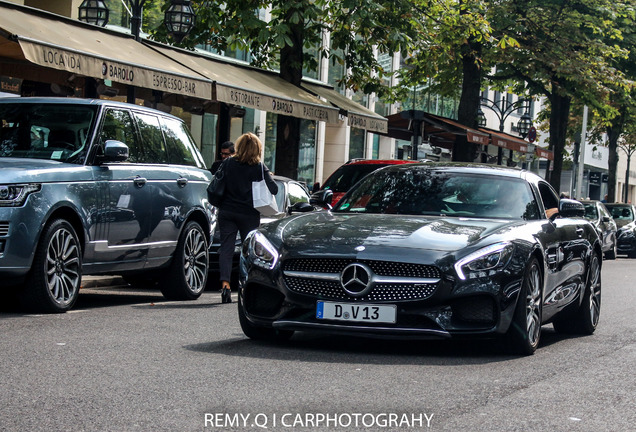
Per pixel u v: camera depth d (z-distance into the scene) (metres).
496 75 34.53
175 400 5.49
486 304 7.43
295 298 7.49
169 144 11.67
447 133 29.80
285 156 21.00
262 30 20.14
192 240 11.88
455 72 32.91
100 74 13.82
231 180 11.56
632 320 11.69
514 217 8.63
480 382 6.49
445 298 7.28
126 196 10.39
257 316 7.78
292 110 18.78
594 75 32.38
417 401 5.73
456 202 8.76
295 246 7.61
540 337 9.73
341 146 37.75
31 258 9.02
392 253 7.33
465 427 5.11
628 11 34.47
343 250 7.41
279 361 7.03
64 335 7.86
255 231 8.12
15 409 5.11
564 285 9.13
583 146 45.56
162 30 23.48
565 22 32.56
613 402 6.05
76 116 10.30
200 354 7.19
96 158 10.04
